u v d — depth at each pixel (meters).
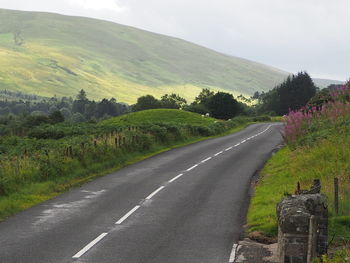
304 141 26.66
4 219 14.59
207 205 16.80
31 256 10.64
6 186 18.39
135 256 10.78
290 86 153.38
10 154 25.27
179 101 163.88
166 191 19.50
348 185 16.27
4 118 112.38
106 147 28.80
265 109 159.38
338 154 21.11
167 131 43.41
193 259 10.66
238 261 10.57
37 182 20.58
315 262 9.01
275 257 10.88
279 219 10.04
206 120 76.94
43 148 27.88
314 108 31.28
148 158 31.28
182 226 13.77
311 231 9.36
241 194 18.97
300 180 19.17
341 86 32.25
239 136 53.44
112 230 13.19
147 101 155.12
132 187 20.44
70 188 20.23
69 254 10.84
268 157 31.98
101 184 21.22
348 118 26.89
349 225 12.80
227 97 112.44
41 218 14.66
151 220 14.47
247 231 13.26
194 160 30.28
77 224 13.88
